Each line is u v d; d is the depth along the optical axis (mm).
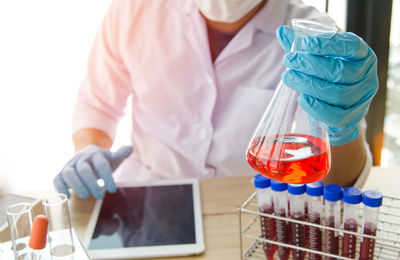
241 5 1215
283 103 695
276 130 672
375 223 733
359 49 655
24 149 2096
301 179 646
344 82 676
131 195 1132
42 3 1956
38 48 2018
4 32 1956
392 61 2008
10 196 1006
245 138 1370
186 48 1385
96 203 1099
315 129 687
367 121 1925
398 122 2180
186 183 1189
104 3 1984
